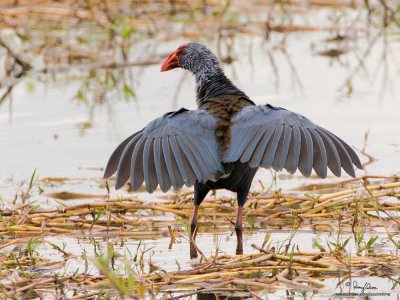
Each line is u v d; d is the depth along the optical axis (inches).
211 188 406.9
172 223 457.4
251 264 379.2
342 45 815.1
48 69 763.4
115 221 460.1
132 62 774.5
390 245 409.1
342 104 642.2
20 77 751.1
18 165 553.3
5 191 512.7
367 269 373.1
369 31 850.8
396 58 765.3
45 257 405.4
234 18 888.9
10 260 397.1
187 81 726.5
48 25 856.9
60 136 602.9
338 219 438.0
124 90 700.0
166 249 416.5
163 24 874.1
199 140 379.9
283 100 652.1
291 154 369.1
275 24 870.4
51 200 498.6
